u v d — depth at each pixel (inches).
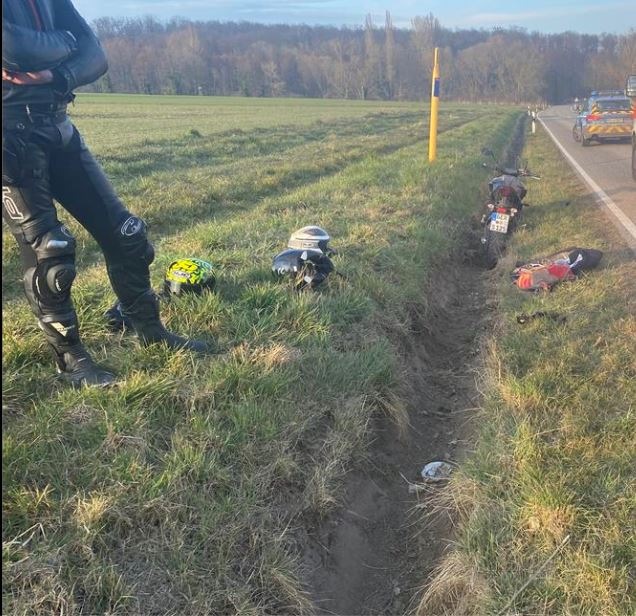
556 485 122.6
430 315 248.7
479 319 256.8
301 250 221.5
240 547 112.3
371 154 686.5
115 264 148.9
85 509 106.9
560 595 103.4
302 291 205.8
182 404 141.1
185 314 181.2
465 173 523.8
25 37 109.6
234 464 127.3
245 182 475.8
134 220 145.9
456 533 126.2
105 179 141.4
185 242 281.6
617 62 3767.2
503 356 187.3
